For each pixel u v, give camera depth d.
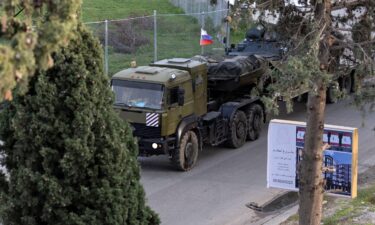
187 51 28.44
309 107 9.43
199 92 17.20
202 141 17.31
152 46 29.02
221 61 18.72
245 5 8.74
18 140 7.16
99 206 7.26
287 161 12.46
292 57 7.93
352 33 9.14
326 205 12.79
